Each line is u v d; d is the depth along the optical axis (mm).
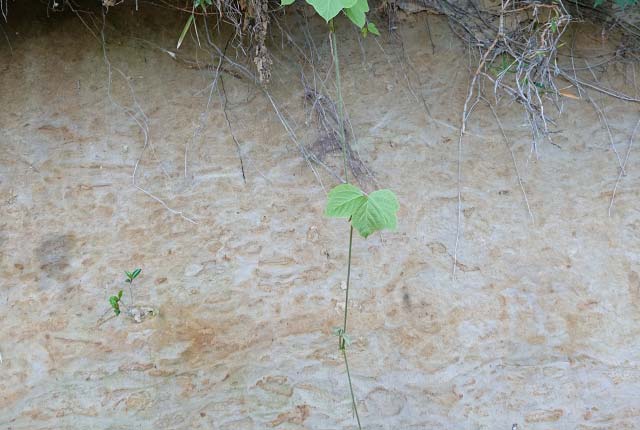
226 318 2367
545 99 2617
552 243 2547
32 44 2436
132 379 2264
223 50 2520
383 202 1577
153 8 2508
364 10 1771
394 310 2436
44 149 2391
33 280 2287
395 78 2633
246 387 2316
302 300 2414
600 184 2621
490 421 2367
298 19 2580
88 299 2301
